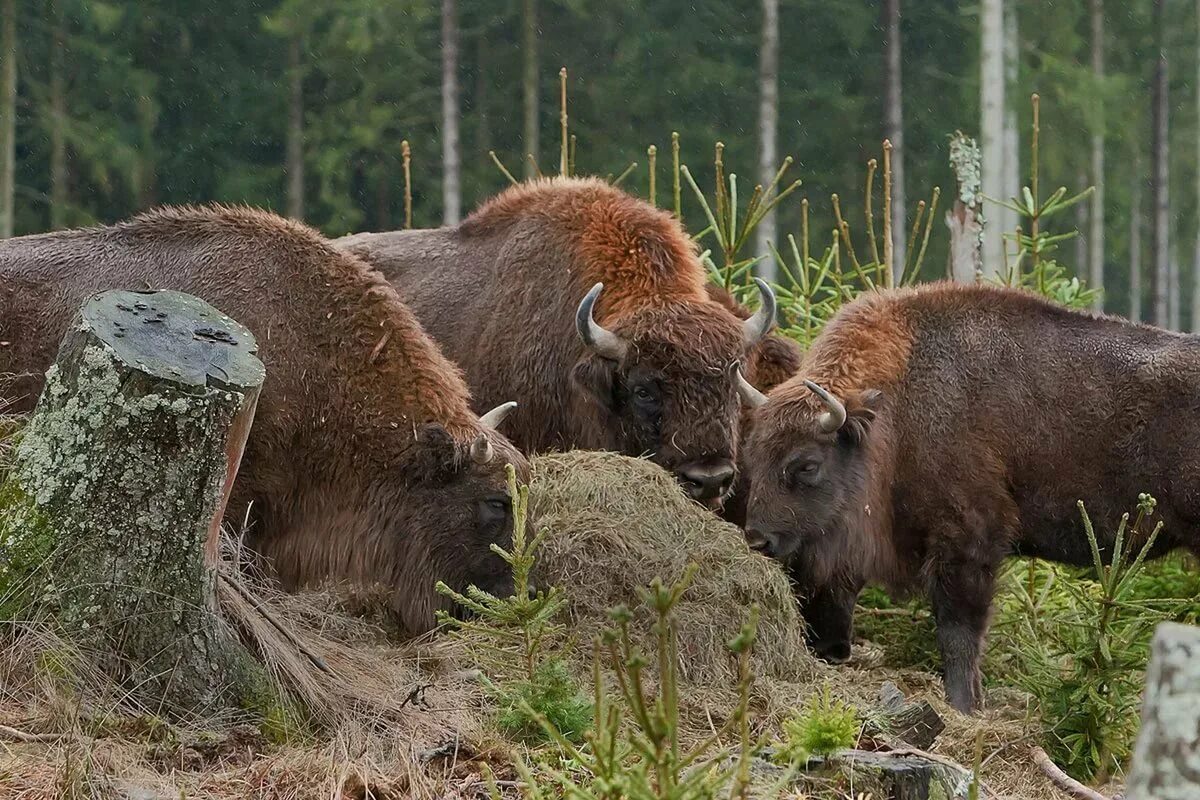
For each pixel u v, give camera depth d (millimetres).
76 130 65625
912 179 74312
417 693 11234
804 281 23422
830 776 9945
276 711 10656
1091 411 16156
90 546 10336
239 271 13977
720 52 75750
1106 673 13031
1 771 9234
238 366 10531
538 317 18156
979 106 71438
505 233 19078
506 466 12219
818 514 15570
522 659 12250
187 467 10320
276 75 73750
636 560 14109
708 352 16938
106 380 10203
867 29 74625
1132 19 87000
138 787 9406
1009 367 16328
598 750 7398
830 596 16359
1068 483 16188
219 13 72625
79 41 66938
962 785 10094
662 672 7246
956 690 15344
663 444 16891
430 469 13156
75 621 10312
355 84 72875
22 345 14102
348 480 13406
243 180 69875
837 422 15406
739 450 17688
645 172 71500
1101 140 76438
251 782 9852
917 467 16016
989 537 15930
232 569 11797
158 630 10406
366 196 75188
